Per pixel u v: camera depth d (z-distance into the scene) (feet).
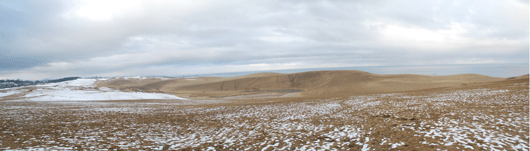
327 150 29.22
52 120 54.29
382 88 224.74
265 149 30.76
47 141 34.30
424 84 233.96
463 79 271.90
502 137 29.30
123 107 92.63
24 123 49.42
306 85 492.95
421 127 37.40
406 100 79.00
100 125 48.75
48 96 161.07
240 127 46.19
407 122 41.88
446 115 45.09
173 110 79.41
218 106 93.76
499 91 82.74
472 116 42.29
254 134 39.58
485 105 53.88
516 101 56.08
